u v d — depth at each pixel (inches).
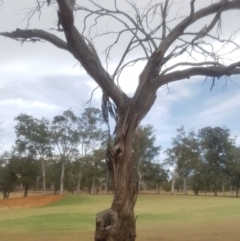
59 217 1119.0
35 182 2481.5
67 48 356.2
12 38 359.6
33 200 2068.2
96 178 2726.4
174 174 3048.7
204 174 3036.4
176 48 384.2
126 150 331.3
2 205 1957.4
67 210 1525.6
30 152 2324.1
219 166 3088.1
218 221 946.7
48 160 2500.0
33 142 2311.8
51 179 2655.0
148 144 2596.0
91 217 1115.3
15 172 2347.4
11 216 1277.1
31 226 877.2
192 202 1968.5
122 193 322.7
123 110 346.3
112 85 346.9
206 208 1502.2
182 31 379.6
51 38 358.3
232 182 3127.5
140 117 348.8
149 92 356.2
